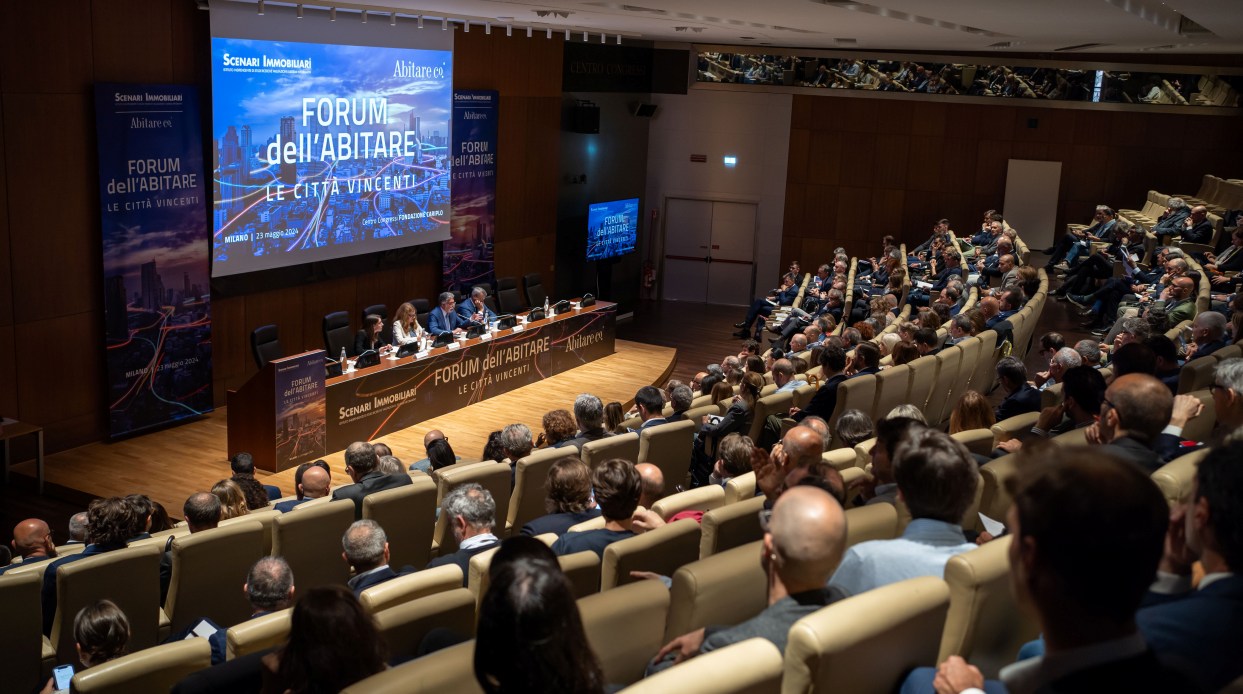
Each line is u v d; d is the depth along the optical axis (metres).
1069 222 18.59
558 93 16.62
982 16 9.05
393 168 12.99
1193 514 1.66
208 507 5.38
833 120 19.33
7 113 8.95
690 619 2.94
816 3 8.91
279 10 11.07
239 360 11.62
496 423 11.26
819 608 2.21
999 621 2.42
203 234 10.70
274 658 2.61
